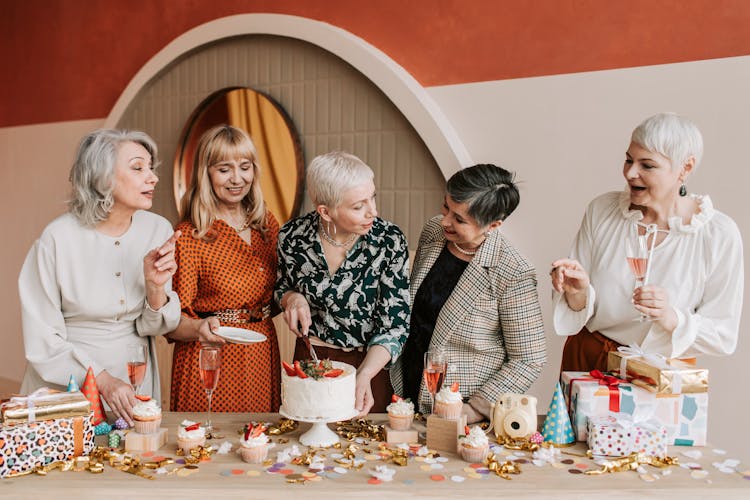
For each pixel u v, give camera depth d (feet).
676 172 6.49
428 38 11.39
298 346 7.30
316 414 5.61
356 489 4.88
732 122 9.07
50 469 5.18
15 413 5.22
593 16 9.96
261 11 13.24
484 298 6.45
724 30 9.07
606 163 10.00
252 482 4.99
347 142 12.36
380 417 6.50
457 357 6.61
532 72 10.49
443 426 5.66
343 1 12.20
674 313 6.30
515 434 5.81
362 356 7.02
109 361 7.12
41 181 17.29
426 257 7.02
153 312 7.02
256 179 8.07
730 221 6.63
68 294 6.93
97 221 7.04
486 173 6.21
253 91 13.33
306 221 7.12
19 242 17.84
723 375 9.23
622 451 5.50
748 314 9.05
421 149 11.53
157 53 14.80
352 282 6.81
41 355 6.72
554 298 7.07
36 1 16.89
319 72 12.62
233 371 7.70
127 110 15.16
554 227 10.44
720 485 5.03
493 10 10.77
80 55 16.26
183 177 14.29
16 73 17.51
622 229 7.03
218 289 7.65
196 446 5.57
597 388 5.82
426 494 4.84
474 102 11.00
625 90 9.78
